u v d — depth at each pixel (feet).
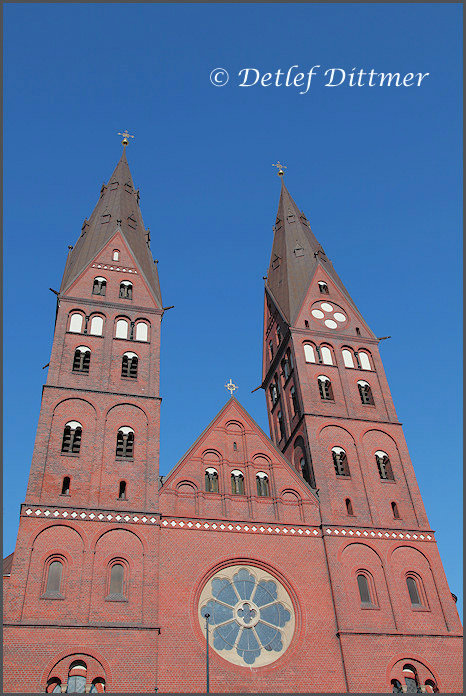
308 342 199.31
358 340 204.33
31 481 144.97
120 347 177.37
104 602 130.93
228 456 166.20
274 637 137.49
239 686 128.16
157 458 157.07
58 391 162.40
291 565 148.15
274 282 233.35
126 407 164.45
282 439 199.00
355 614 142.82
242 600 141.08
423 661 138.41
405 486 170.81
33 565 132.36
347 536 155.63
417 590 151.74
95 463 151.84
